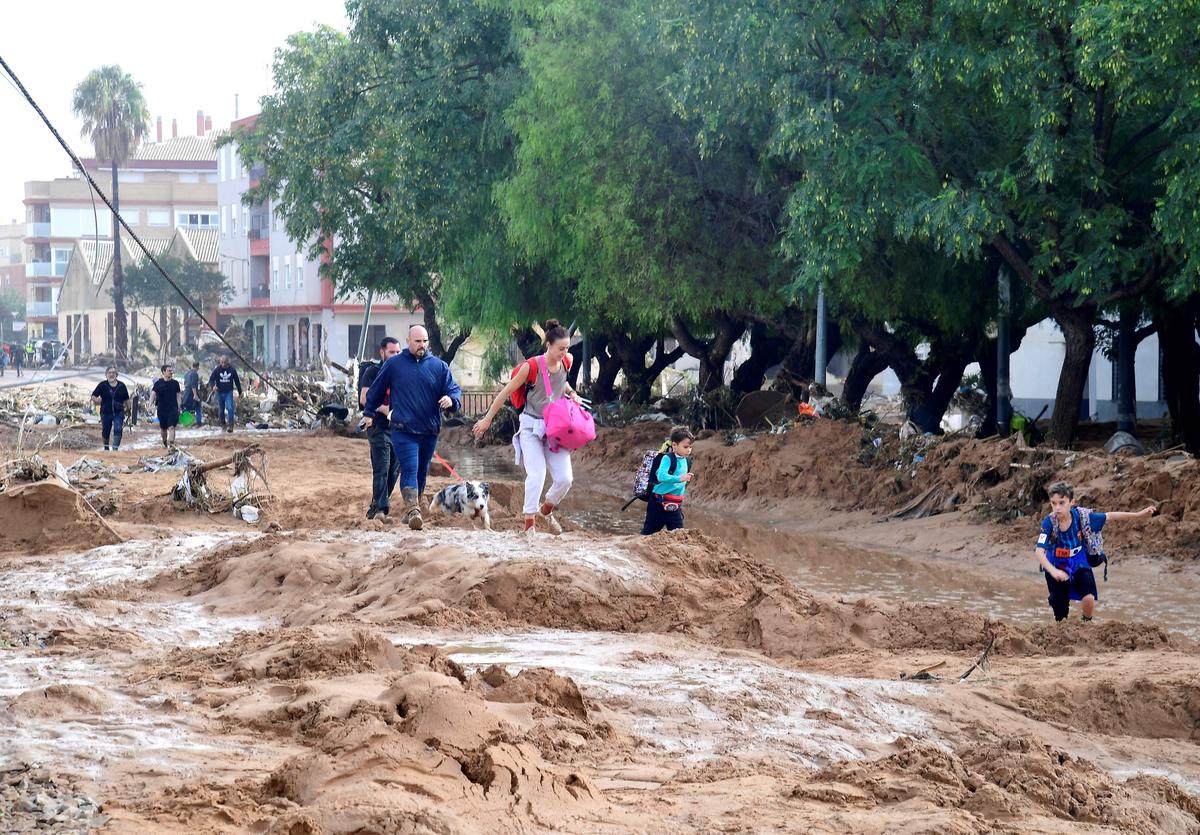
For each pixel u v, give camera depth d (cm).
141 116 9375
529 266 4062
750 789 671
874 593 1678
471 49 4241
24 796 561
